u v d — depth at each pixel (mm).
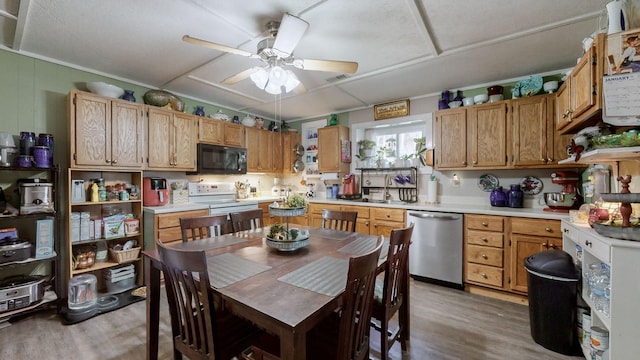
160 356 1744
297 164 4711
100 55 2461
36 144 2338
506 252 2570
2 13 1833
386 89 3344
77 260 2492
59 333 2002
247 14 1845
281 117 4859
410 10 1800
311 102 3914
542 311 1852
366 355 1274
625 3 1411
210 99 3799
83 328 2072
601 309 1524
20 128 2389
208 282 1097
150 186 3086
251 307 987
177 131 3273
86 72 2752
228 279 1245
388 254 1473
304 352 924
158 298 1627
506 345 1882
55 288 2365
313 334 1309
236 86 3291
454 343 1906
